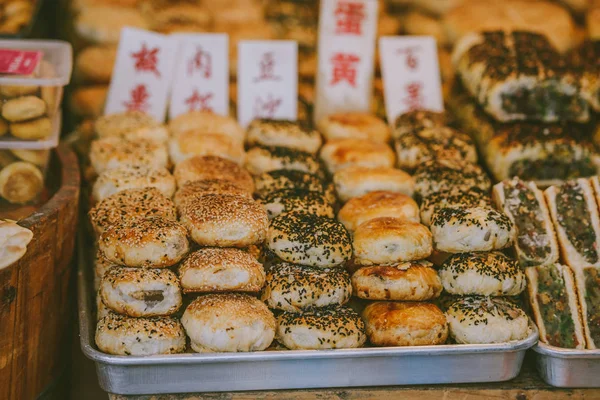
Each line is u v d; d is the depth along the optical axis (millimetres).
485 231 991
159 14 1337
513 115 1178
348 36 1295
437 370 955
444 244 1007
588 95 1170
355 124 1232
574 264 1033
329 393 946
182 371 923
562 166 1146
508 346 949
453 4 1396
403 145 1184
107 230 959
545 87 1167
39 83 1024
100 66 1293
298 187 1107
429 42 1304
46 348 998
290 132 1192
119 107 1235
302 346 945
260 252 1017
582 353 960
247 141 1211
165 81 1250
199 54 1268
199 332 925
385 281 974
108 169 1099
